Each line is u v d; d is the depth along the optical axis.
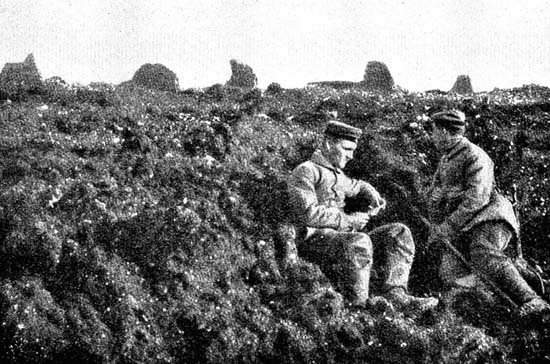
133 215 7.79
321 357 7.25
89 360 6.77
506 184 9.43
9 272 7.19
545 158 9.75
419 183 9.12
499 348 7.62
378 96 10.88
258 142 9.21
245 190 8.45
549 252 9.02
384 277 8.05
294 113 10.18
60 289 7.15
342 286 7.81
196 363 7.01
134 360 6.83
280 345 7.23
